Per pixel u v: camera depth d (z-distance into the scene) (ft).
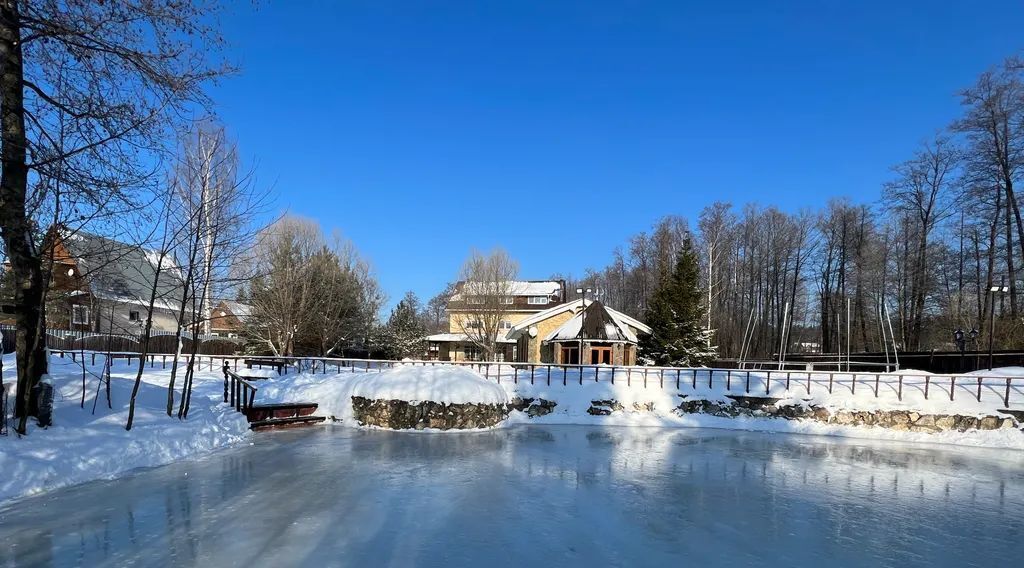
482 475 31.24
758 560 19.77
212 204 37.40
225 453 34.24
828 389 60.29
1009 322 91.66
